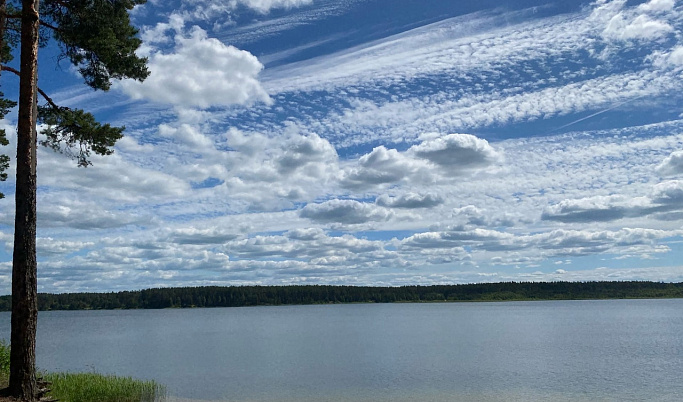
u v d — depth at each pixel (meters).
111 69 17.61
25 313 13.18
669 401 26.69
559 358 44.97
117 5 17.09
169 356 49.88
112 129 17.75
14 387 12.98
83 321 157.88
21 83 13.68
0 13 15.45
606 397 27.77
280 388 30.88
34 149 13.70
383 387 31.09
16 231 13.30
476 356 46.91
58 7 16.70
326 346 58.47
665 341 60.25
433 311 192.75
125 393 20.69
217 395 28.52
